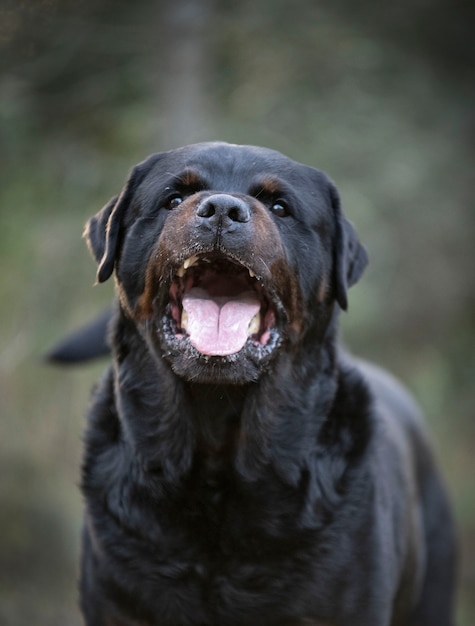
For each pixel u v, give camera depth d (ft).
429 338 52.29
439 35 49.55
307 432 19.17
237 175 19.34
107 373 20.57
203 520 18.52
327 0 44.91
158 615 18.48
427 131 48.26
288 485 18.74
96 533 18.86
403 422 24.68
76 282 41.39
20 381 41.50
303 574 18.39
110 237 19.92
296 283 19.13
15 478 39.78
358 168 44.55
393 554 19.94
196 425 18.75
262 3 42.80
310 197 19.89
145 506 18.70
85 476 19.43
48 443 41.55
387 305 48.21
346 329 44.24
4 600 33.88
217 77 43.83
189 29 42.22
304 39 43.52
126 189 20.16
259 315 19.15
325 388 19.66
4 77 42.01
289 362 19.10
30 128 42.27
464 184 50.26
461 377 54.24
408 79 47.39
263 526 18.48
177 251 17.92
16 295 41.57
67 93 42.57
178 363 18.03
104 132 43.04
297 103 43.91
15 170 42.29
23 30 42.37
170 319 18.80
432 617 25.54
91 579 19.08
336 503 18.79
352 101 44.70
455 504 49.01
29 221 41.91
